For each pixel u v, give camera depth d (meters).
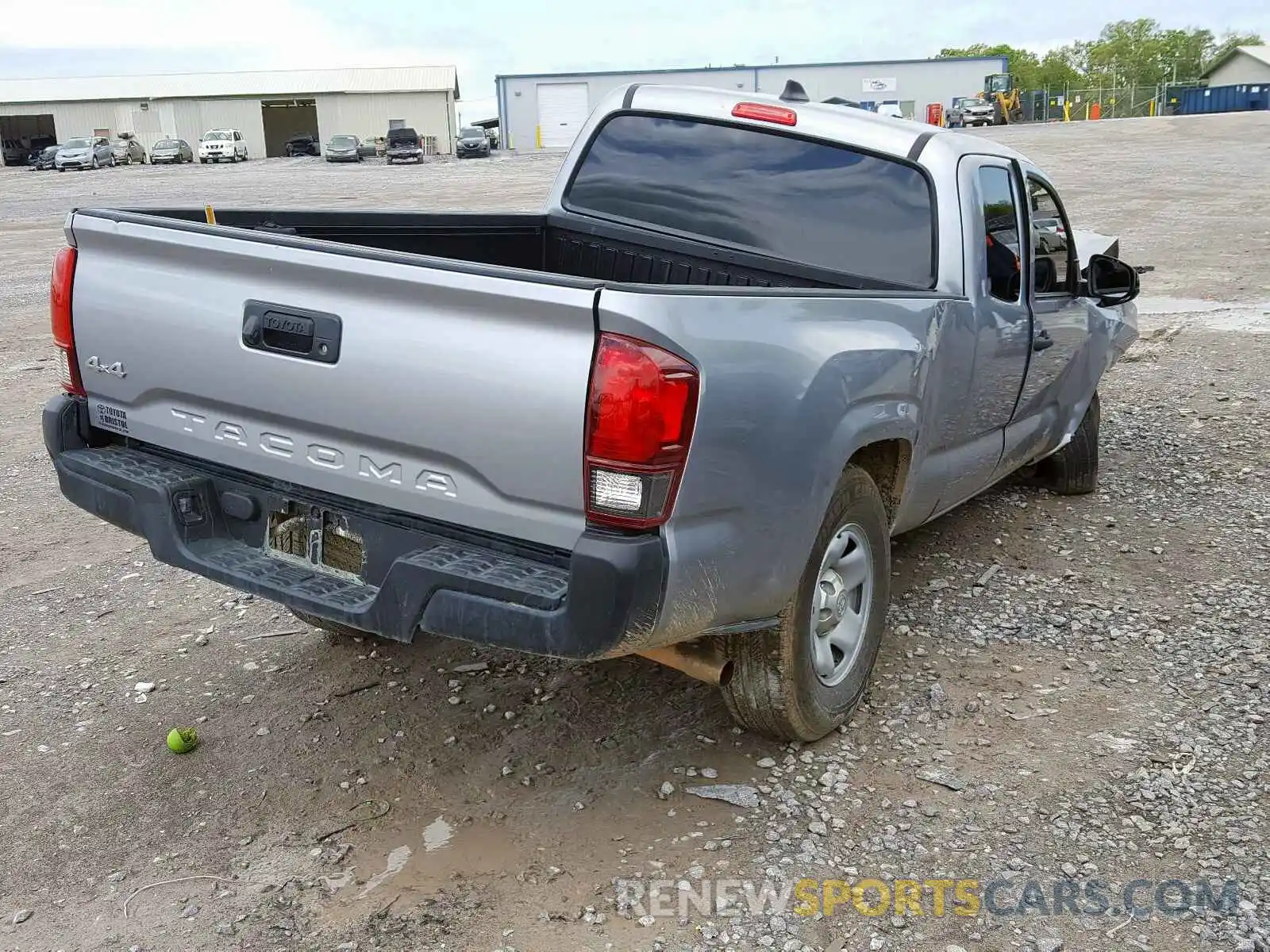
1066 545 5.37
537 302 2.62
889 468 3.84
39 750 3.69
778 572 3.06
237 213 4.08
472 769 3.54
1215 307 11.61
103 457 3.50
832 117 4.38
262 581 3.12
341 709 3.92
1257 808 3.25
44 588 5.08
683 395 2.63
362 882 3.01
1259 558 5.14
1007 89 69.50
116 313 3.37
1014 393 4.71
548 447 2.67
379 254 2.83
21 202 31.00
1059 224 5.09
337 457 3.03
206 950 2.77
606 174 4.91
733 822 3.23
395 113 66.62
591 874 3.02
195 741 3.68
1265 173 27.23
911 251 4.17
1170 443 7.02
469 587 2.75
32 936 2.83
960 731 3.71
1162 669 4.11
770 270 4.48
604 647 2.64
